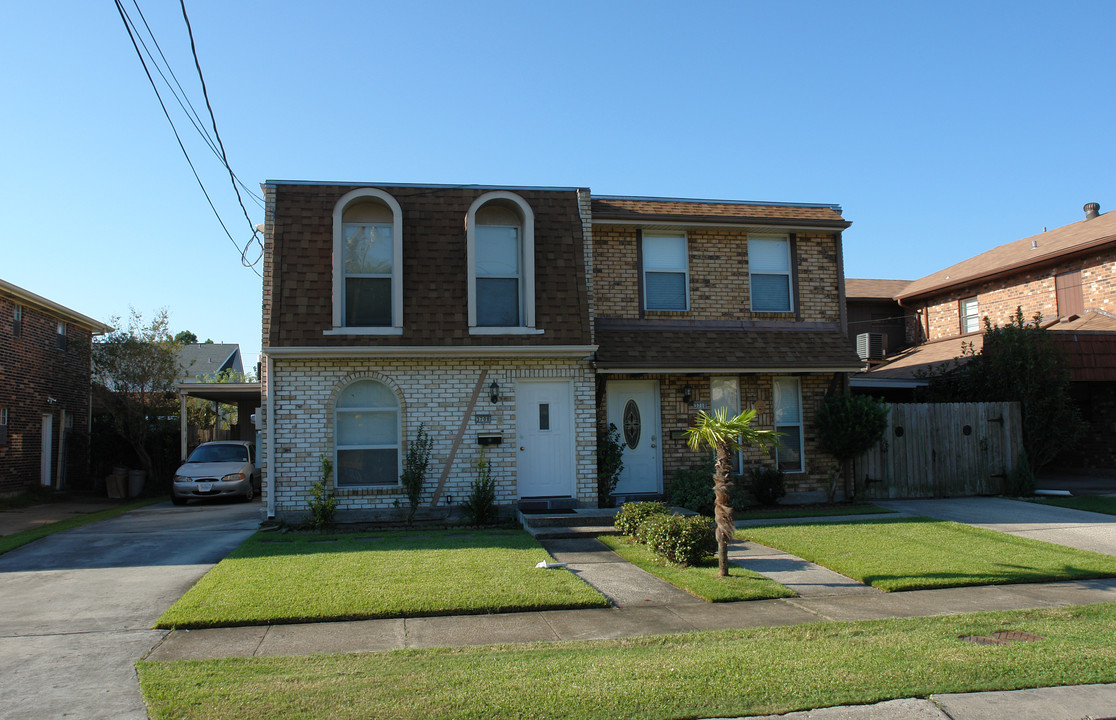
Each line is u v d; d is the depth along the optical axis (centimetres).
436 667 554
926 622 692
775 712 477
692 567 931
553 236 1387
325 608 711
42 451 2147
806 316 1588
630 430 1474
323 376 1270
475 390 1313
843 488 1548
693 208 1595
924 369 2073
